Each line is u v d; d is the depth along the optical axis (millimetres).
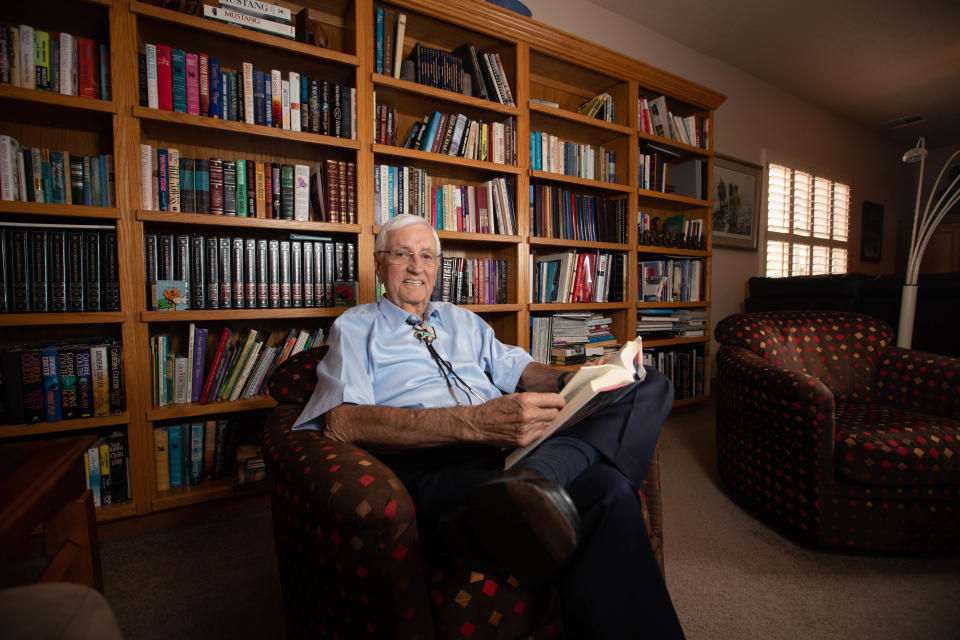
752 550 1416
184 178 1484
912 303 2270
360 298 1739
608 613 654
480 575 690
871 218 5461
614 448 841
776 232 4203
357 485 659
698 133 2896
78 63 1334
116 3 1337
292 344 1712
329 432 920
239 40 1529
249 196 1590
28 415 1300
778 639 1042
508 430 807
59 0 1304
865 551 1399
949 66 3787
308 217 1687
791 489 1406
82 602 388
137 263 1406
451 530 646
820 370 1812
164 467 1550
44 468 774
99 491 1429
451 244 2232
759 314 1916
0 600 363
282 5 1757
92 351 1371
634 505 709
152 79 1407
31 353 1301
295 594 808
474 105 1968
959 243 5625
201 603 1168
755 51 3510
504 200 2082
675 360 2816
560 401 826
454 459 962
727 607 1152
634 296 2520
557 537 557
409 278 1202
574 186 2379
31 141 1452
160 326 1644
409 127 2094
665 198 2672
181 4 1422
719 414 1801
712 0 2883
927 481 1260
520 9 2111
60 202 1359
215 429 1630
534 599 714
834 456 1321
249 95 1543
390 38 1768
